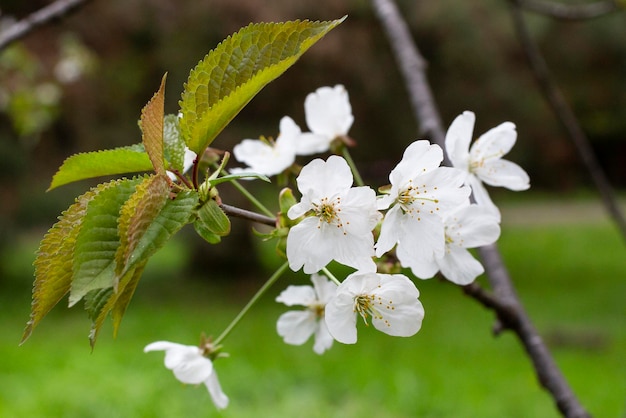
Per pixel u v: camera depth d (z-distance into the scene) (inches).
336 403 308.3
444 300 554.6
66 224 48.5
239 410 286.7
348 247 55.6
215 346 75.5
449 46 577.3
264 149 79.0
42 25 118.6
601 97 839.7
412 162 57.6
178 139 54.5
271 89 533.0
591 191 1083.9
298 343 72.7
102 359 361.7
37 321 47.9
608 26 608.4
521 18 136.9
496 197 1008.2
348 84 560.4
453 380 343.9
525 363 379.9
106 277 45.5
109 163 56.7
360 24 553.3
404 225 57.2
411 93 114.6
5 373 337.4
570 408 81.1
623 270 621.9
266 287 75.9
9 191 567.5
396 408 297.6
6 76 310.0
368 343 422.9
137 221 45.5
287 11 525.3
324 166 55.5
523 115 656.4
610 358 386.9
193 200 49.2
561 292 553.6
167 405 285.4
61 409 278.7
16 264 709.3
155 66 551.2
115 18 530.6
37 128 329.4
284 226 57.1
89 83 528.4
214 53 52.8
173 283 625.6
